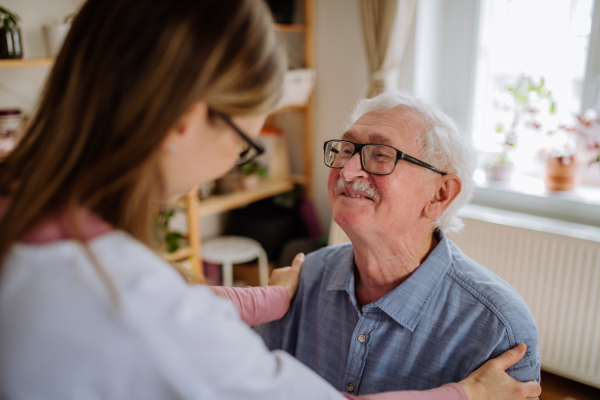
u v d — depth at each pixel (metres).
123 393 0.47
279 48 0.59
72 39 0.54
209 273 2.88
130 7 0.51
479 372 0.87
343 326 1.09
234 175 2.73
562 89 2.34
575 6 2.21
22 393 0.46
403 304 0.98
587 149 2.29
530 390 0.88
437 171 0.97
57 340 0.46
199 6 0.51
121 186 0.53
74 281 0.48
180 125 0.54
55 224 0.51
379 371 1.00
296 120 3.10
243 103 0.55
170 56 0.50
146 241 0.57
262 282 2.80
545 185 2.35
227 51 0.52
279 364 0.57
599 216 2.14
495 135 2.59
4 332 0.47
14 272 0.49
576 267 1.85
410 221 0.98
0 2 2.09
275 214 2.92
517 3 2.37
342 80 2.76
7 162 0.58
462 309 0.96
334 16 2.71
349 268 1.08
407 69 2.49
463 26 2.48
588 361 1.89
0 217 0.55
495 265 2.04
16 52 1.93
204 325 0.50
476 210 2.39
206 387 0.49
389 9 2.25
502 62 2.48
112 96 0.51
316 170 3.02
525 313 0.94
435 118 1.00
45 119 0.56
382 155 0.97
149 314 0.48
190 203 2.45
